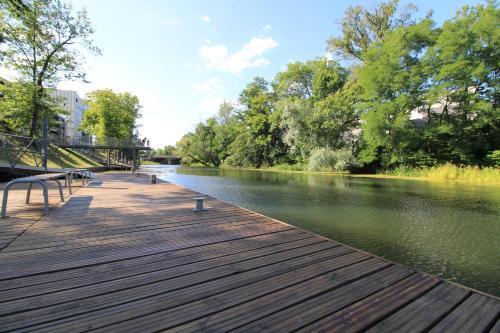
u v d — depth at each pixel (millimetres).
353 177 19750
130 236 3195
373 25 24219
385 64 19531
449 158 19516
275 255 2684
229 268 2326
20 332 1393
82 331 1417
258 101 36594
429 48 18250
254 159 38031
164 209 4859
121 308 1650
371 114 20172
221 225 3846
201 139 51688
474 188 12477
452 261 4043
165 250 2748
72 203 5156
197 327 1484
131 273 2170
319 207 8078
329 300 1828
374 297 1890
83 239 3027
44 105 16234
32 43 15289
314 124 25047
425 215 6949
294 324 1544
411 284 2107
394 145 20891
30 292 1813
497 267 3822
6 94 15336
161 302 1736
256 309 1688
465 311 1738
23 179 4031
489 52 17016
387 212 7355
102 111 29250
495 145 18188
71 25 16047
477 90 18406
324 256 2686
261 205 8391
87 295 1797
